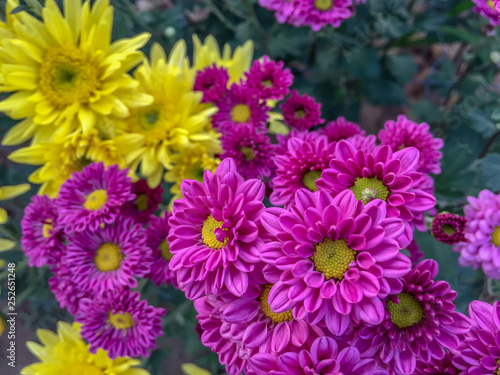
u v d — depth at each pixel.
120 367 0.23
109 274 0.20
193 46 0.36
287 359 0.12
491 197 0.18
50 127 0.23
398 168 0.14
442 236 0.19
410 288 0.13
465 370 0.13
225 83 0.21
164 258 0.21
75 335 0.24
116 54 0.21
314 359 0.12
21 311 0.35
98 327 0.20
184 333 0.31
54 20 0.21
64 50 0.21
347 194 0.12
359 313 0.12
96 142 0.22
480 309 0.13
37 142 0.22
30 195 0.29
